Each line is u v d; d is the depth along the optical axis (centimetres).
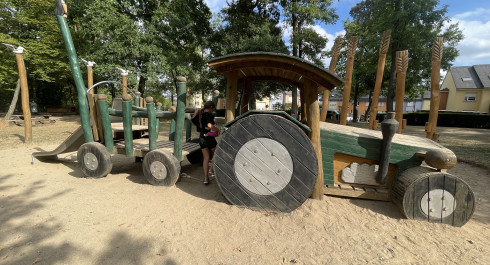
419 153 357
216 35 1780
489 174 578
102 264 232
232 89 398
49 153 563
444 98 3431
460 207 316
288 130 337
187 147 544
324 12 1559
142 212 338
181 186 439
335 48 682
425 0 1462
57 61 1677
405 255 256
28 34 1599
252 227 304
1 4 1432
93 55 1451
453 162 308
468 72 3231
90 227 297
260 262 242
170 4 1725
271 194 346
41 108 2889
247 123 348
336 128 444
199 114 451
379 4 1677
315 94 360
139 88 1955
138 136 666
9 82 1734
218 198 388
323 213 338
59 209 342
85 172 474
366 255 255
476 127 2220
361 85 2862
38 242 263
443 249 268
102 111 464
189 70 1820
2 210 337
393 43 1588
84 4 1480
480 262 246
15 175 494
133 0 1686
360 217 333
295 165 338
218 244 270
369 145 372
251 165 350
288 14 1661
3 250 247
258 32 1617
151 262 237
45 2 1532
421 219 324
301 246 269
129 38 1467
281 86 1595
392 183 376
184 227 302
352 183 388
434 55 534
